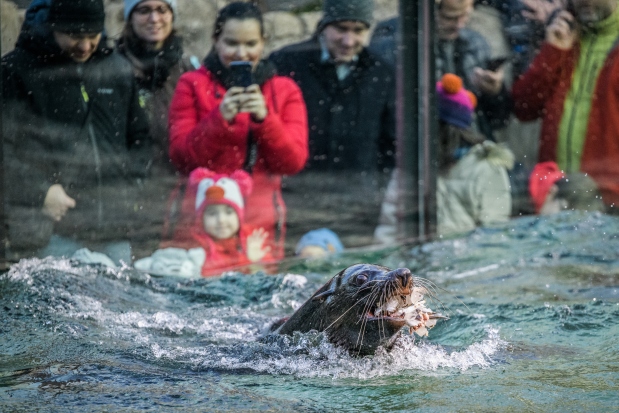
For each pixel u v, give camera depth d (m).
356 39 30.84
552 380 15.05
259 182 29.84
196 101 28.77
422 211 32.09
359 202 31.38
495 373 15.61
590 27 33.41
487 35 32.72
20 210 27.16
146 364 16.30
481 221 32.94
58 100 27.58
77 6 27.17
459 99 32.31
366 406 13.62
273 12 29.55
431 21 31.64
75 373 15.48
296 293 23.59
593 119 34.09
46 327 19.09
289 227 30.00
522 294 23.09
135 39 28.09
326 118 30.84
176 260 28.11
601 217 32.66
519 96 33.34
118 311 20.81
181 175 28.98
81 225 27.91
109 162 28.38
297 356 16.72
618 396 13.98
